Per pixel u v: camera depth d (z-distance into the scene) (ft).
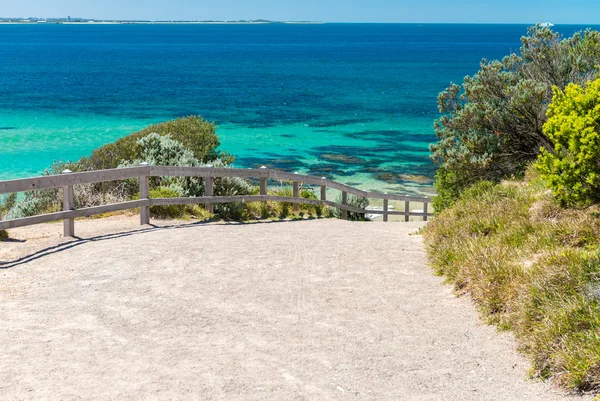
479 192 43.19
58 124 164.45
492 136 55.16
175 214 44.80
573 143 25.20
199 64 466.70
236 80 333.83
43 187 32.53
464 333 20.84
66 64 441.68
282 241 35.70
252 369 17.47
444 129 60.70
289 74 379.76
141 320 21.52
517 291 21.99
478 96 56.59
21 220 31.89
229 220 47.19
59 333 20.04
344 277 27.91
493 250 26.73
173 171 41.16
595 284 20.08
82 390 15.71
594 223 26.91
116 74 360.28
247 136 157.79
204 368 17.44
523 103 51.65
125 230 37.50
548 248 25.66
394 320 22.21
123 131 154.61
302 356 18.58
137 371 17.08
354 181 111.34
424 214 75.36
